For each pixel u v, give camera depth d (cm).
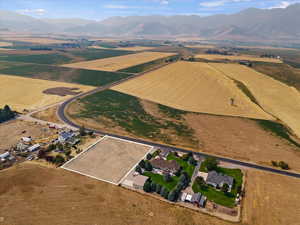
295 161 6325
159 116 9619
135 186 5100
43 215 4244
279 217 4328
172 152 6688
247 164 6150
